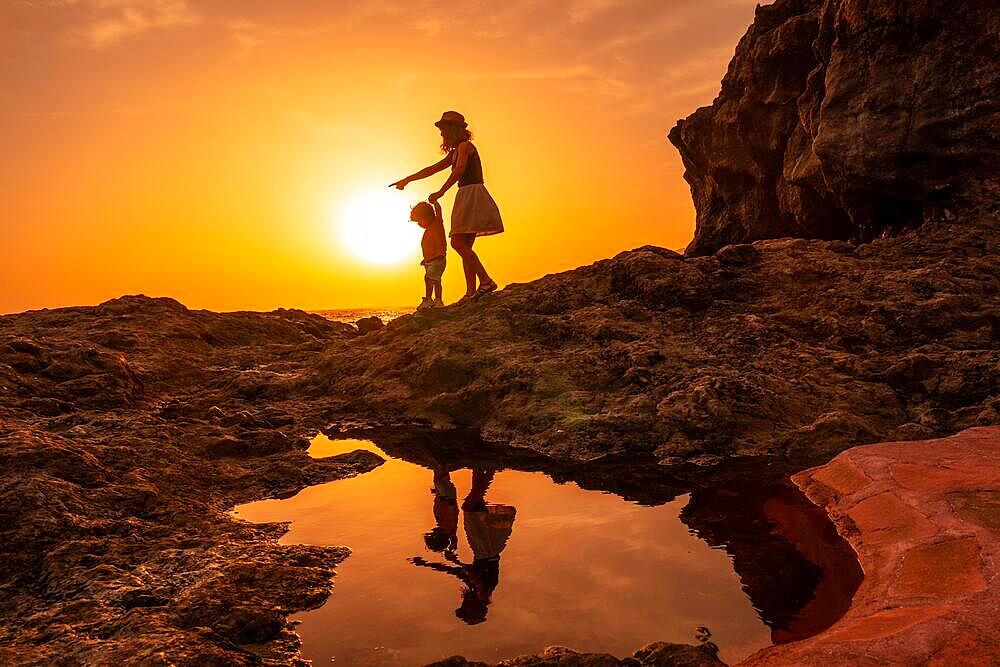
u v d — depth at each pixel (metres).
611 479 3.49
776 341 5.39
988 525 2.14
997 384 4.30
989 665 1.36
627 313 6.14
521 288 7.45
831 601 1.95
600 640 1.81
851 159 9.21
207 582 2.30
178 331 8.79
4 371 5.72
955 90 8.29
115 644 1.86
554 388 5.00
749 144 14.37
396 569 2.40
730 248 6.91
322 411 5.80
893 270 6.23
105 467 3.59
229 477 3.81
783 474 3.41
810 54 12.65
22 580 2.48
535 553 2.46
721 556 2.34
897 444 3.31
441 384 5.66
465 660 1.75
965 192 8.22
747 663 1.61
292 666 1.79
